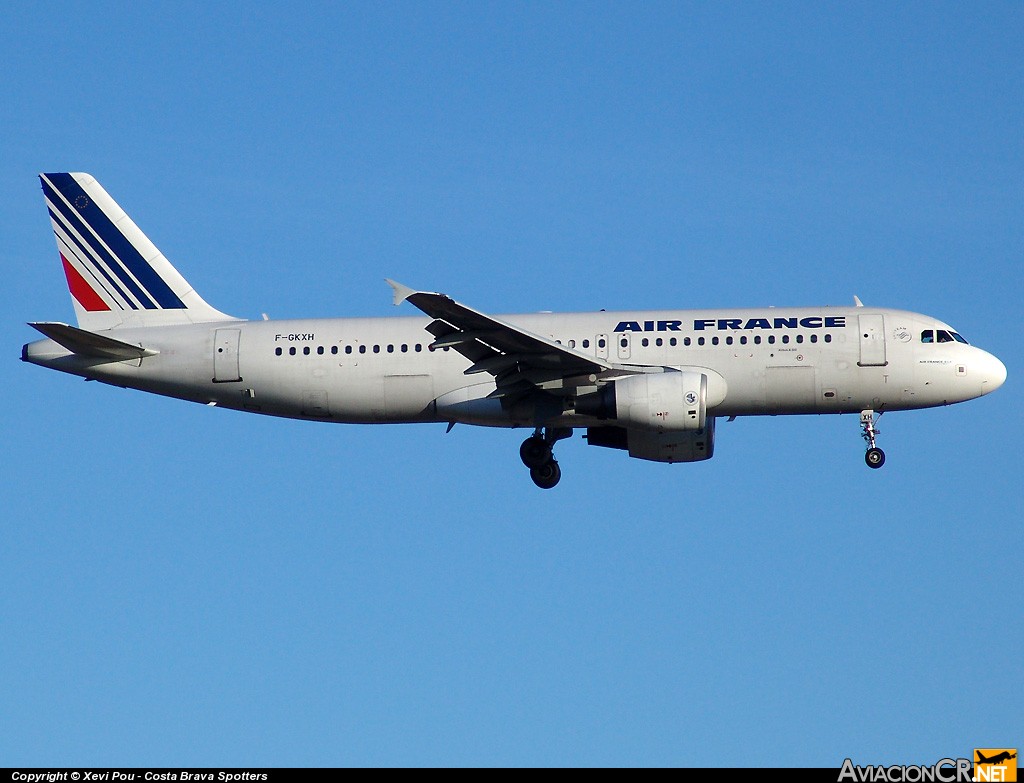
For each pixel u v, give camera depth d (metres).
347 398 149.88
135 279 158.00
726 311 147.88
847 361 143.50
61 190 159.50
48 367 153.25
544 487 154.88
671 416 140.88
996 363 144.50
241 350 151.12
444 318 133.25
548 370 142.00
